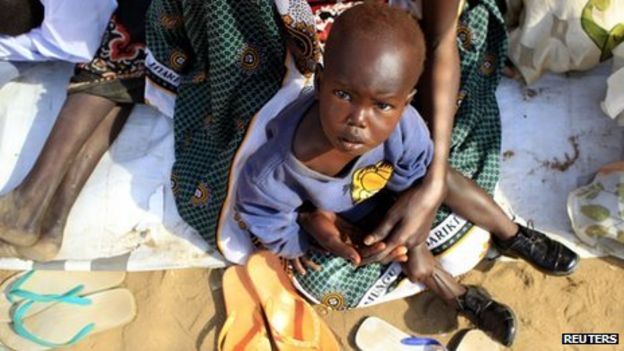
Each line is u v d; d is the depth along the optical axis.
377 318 1.27
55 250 1.32
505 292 1.29
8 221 1.28
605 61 1.42
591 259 1.31
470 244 1.26
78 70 1.36
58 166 1.32
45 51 1.33
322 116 0.90
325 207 1.13
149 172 1.38
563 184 1.37
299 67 1.15
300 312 1.24
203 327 1.28
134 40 1.32
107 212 1.36
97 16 1.29
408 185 1.12
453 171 1.22
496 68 1.36
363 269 1.25
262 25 1.12
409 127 1.03
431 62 1.13
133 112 1.44
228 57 1.15
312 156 1.01
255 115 1.15
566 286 1.29
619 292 1.28
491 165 1.30
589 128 1.40
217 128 1.26
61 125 1.34
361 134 0.88
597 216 1.26
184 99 1.32
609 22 1.29
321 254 1.23
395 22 0.84
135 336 1.27
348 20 0.85
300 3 1.07
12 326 1.28
